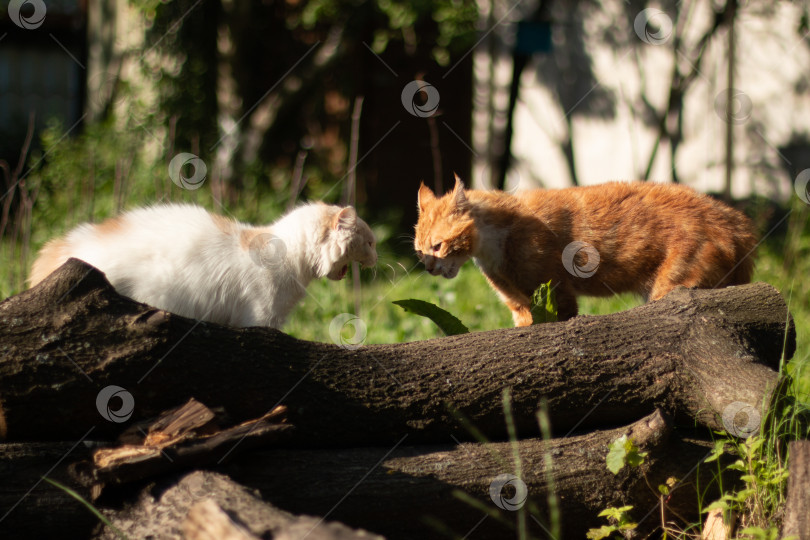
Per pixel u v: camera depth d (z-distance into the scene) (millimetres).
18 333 2717
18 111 13633
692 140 9984
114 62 10969
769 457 3021
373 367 3061
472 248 4609
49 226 7738
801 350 5215
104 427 2805
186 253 3771
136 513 2586
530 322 4797
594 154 11094
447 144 11789
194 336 2848
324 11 10070
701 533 3070
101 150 8820
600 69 10914
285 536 2148
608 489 3037
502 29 11242
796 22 9125
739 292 3557
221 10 10391
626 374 3188
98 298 2820
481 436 3049
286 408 2846
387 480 2881
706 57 9805
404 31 10422
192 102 10195
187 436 2678
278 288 3951
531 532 2998
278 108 10508
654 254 4477
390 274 7895
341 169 11117
